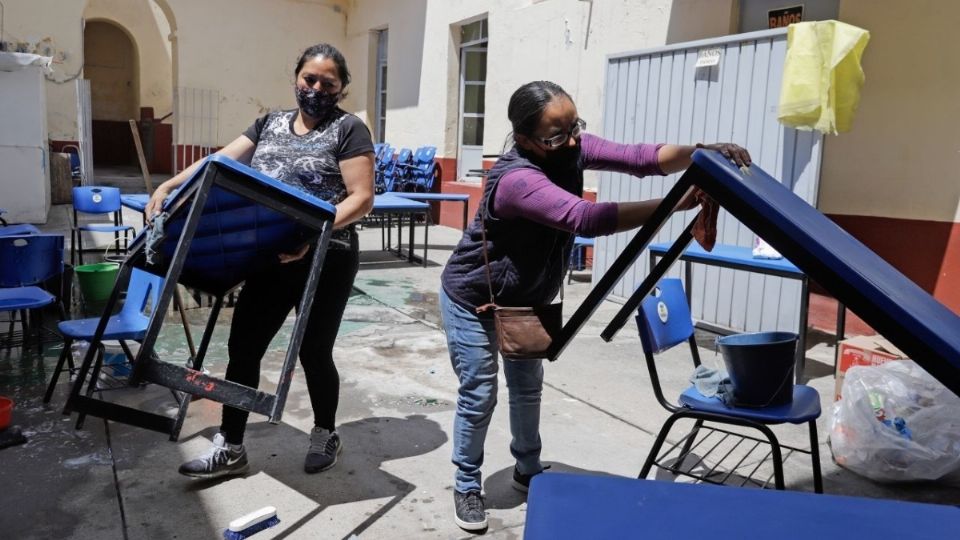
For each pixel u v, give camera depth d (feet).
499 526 8.93
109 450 10.55
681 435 11.85
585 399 13.42
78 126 37.78
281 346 16.25
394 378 14.28
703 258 15.44
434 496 9.60
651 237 5.06
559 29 27.07
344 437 11.39
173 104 45.73
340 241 9.30
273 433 11.41
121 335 11.18
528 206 7.08
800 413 8.25
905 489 10.15
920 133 16.26
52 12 38.65
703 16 20.90
